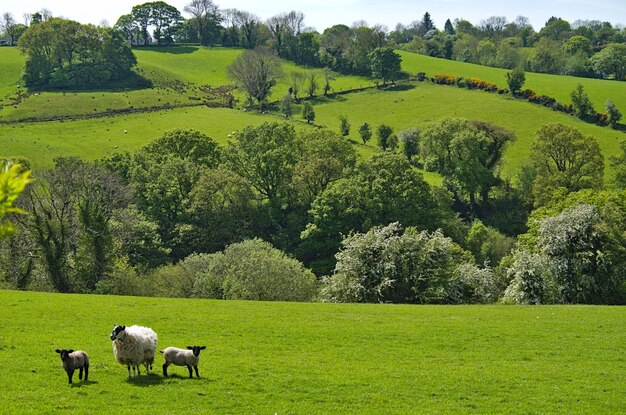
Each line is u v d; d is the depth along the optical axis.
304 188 112.12
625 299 66.00
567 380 30.23
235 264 68.44
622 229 70.00
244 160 117.12
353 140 158.00
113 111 172.62
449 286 63.69
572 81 195.25
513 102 177.75
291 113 182.00
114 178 82.31
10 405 23.73
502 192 126.19
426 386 28.75
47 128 153.50
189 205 105.00
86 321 39.44
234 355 32.94
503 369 31.94
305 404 25.84
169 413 23.81
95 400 24.62
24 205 67.50
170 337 36.28
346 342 36.78
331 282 65.38
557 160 121.00
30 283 68.44
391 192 102.88
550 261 66.44
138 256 86.75
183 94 197.38
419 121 168.88
